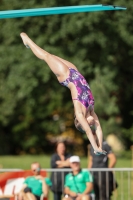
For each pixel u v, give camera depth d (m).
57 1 62.75
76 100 23.25
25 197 32.12
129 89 68.38
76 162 31.95
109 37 63.41
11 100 70.00
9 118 76.12
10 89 67.19
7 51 65.94
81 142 81.31
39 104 77.25
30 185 32.28
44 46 64.00
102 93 63.41
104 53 63.91
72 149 80.94
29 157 64.25
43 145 84.62
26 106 74.50
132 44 63.75
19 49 65.69
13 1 65.44
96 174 33.19
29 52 64.81
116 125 65.56
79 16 61.97
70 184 32.03
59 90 68.06
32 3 64.06
